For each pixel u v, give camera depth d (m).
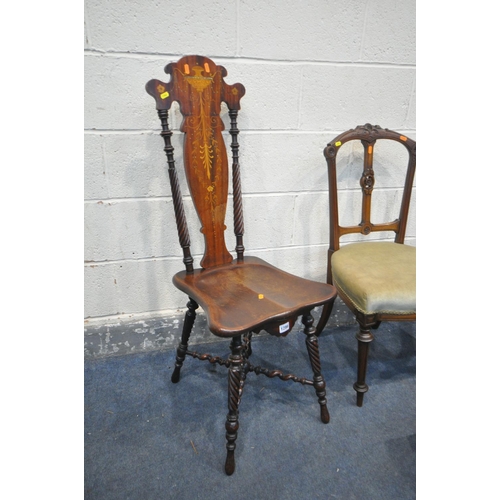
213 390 1.18
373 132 1.18
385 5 1.15
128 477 0.89
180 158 1.17
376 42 1.19
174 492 0.86
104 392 1.17
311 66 1.17
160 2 1.01
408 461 0.94
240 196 1.11
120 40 1.02
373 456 0.95
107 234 1.20
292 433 1.02
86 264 1.22
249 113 1.18
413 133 1.34
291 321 0.86
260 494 0.85
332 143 1.13
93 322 1.31
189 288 0.96
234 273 1.06
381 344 1.42
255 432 1.02
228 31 1.08
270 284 0.99
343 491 0.86
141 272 1.28
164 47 1.05
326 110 1.23
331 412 1.09
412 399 1.14
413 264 1.09
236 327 0.76
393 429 1.03
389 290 0.97
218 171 1.05
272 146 1.23
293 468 0.92
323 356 1.34
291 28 1.11
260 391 1.18
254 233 1.33
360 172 1.35
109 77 1.05
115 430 1.03
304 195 1.32
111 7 0.99
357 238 1.46
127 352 1.35
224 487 0.87
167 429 1.03
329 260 1.25
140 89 1.08
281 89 1.17
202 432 1.02
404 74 1.25
